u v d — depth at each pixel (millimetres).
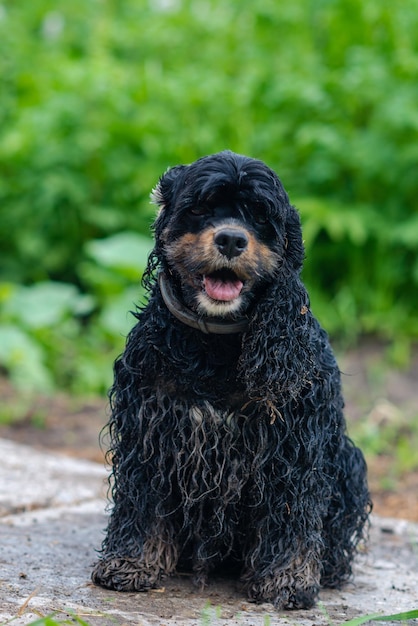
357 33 11078
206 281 4266
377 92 10391
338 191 10836
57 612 3762
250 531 4555
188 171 4441
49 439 8516
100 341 10406
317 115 10828
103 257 10312
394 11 10914
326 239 10898
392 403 9234
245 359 4176
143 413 4375
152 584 4516
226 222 4277
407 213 10633
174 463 4363
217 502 4426
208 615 4148
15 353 9656
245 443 4324
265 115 11023
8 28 12859
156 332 4273
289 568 4445
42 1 13906
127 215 11273
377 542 6008
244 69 11680
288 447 4348
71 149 11102
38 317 10188
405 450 8164
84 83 11195
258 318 4223
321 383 4445
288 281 4336
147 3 13734
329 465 4660
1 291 10133
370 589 4961
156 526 4508
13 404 9211
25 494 6234
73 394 9797
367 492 5121
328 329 10445
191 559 4758
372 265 10727
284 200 4418
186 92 11117
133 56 13070
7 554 4965
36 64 12477
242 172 4297
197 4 13289
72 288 10555
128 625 3938
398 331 10453
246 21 12258
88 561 4965
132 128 11117
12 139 11047
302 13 11531
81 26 13891
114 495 4617
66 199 11297
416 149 10156
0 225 11305
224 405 4309
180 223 4418
